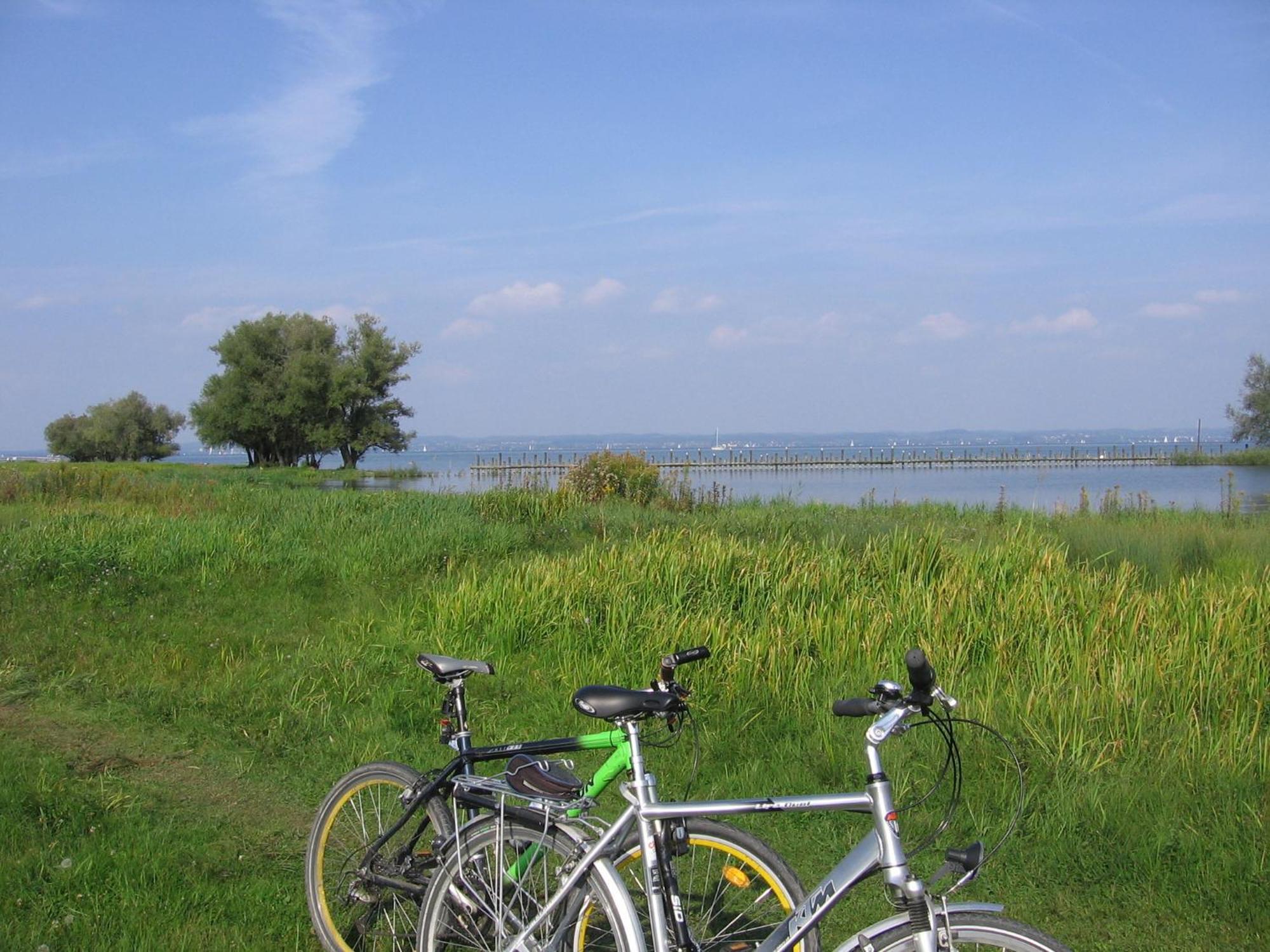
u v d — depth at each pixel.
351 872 4.01
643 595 9.12
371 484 46.50
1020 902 4.51
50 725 6.88
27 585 10.66
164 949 3.90
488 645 8.52
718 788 5.70
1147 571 12.55
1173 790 5.20
